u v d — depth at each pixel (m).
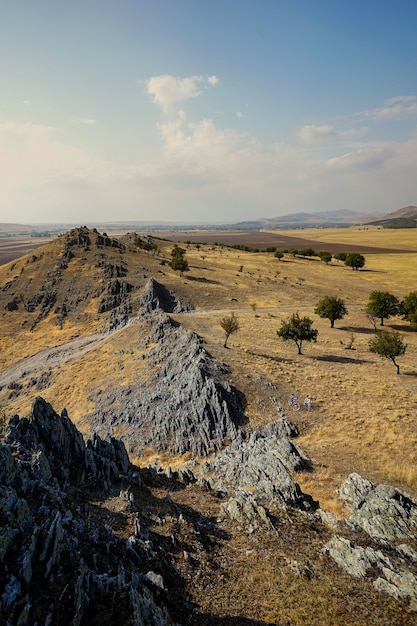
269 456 32.78
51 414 26.17
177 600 15.79
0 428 24.88
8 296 121.81
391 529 22.61
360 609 16.20
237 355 63.75
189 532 20.78
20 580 13.00
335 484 30.11
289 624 15.30
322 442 39.41
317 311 98.56
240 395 50.62
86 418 57.06
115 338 84.44
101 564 15.56
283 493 26.55
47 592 13.03
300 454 35.25
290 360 66.12
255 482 29.70
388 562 19.14
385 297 97.12
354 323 102.12
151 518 21.41
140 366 66.75
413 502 25.50
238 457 35.31
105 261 137.12
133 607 13.30
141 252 166.75
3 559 13.58
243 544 20.64
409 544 21.50
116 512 20.48
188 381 52.22
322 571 18.62
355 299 130.50
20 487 18.69
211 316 100.38
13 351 99.69
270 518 23.16
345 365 65.75
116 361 73.19
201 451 43.09
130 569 16.08
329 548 20.38
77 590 13.11
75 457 25.38
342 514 25.75
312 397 50.62
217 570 18.31
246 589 17.17
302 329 71.81
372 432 40.47
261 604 16.28
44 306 117.06
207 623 14.94
